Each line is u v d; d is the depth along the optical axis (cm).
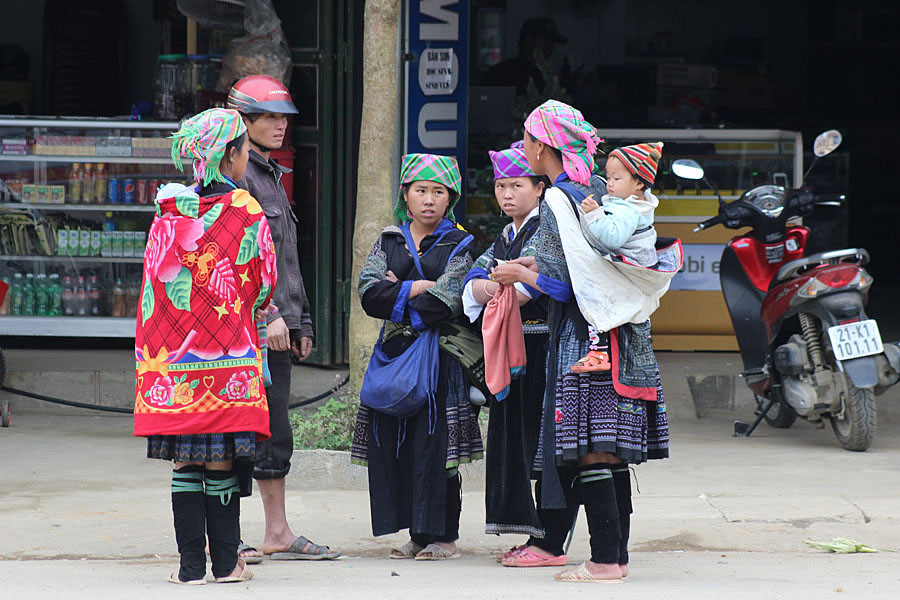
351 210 2561
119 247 2716
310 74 2544
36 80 3575
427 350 1402
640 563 1410
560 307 1267
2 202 2697
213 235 1206
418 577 1316
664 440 1295
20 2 3547
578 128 1298
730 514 1630
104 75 3509
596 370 1228
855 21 4400
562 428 1240
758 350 2162
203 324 1200
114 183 2695
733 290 2183
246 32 2534
